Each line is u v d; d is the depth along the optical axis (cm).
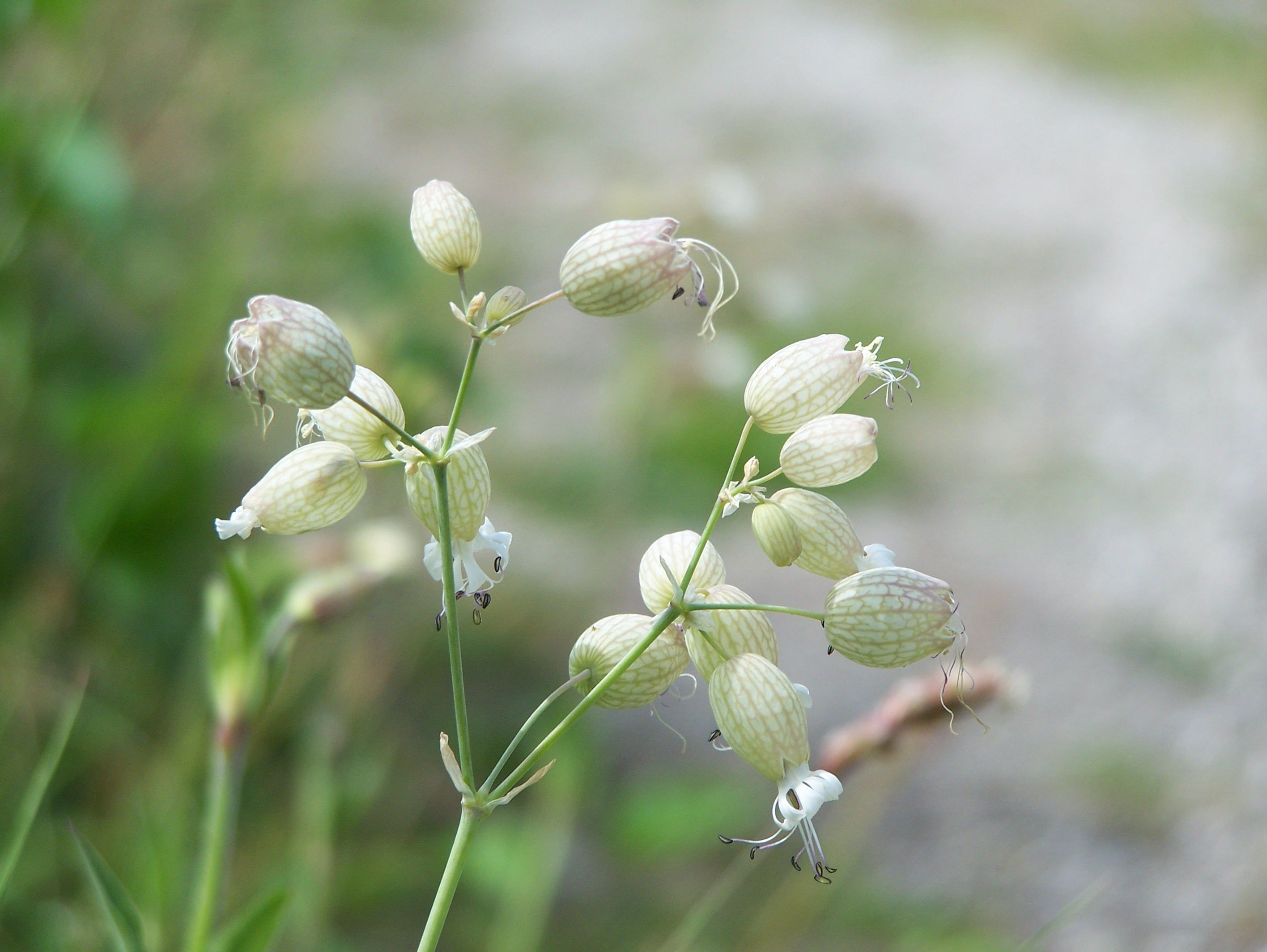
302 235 86
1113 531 115
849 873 72
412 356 64
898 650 41
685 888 69
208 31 79
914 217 167
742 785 76
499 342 131
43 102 62
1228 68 243
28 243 65
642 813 55
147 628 66
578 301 41
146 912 49
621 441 96
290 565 53
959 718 48
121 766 58
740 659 41
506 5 248
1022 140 209
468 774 40
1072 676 94
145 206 75
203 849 46
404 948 60
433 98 185
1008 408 136
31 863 54
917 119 215
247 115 84
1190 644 99
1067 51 254
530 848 55
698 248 42
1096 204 187
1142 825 79
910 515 117
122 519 66
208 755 59
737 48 244
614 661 41
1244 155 207
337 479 41
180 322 68
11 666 58
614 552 100
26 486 67
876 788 74
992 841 77
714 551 42
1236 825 79
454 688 40
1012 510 118
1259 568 108
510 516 104
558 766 57
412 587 77
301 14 89
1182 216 185
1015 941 69
